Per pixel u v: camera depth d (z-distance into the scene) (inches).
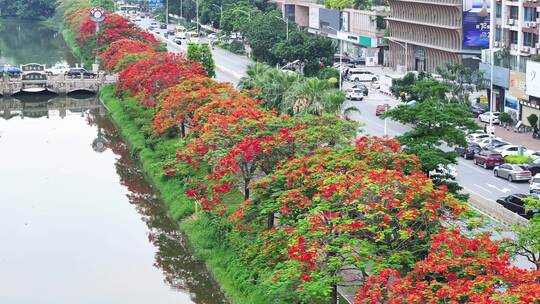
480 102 6766.7
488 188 4591.5
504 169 4788.4
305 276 2650.1
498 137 5890.8
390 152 3341.5
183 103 5216.5
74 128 7140.8
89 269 4008.4
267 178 3334.2
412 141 3693.4
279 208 3129.9
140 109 6845.5
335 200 2839.6
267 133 3860.7
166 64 6397.6
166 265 4020.7
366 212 2704.2
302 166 3284.9
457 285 2278.5
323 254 2716.5
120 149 6279.5
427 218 2711.6
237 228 3506.4
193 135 4633.4
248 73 5984.3
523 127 6087.6
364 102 7121.1
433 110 3720.5
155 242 4325.8
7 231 4530.0
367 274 2751.0
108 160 5964.6
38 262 4111.7
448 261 2405.3
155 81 6166.3
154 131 5516.7
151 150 5792.3
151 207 4877.0
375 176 2847.0
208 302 3607.3
